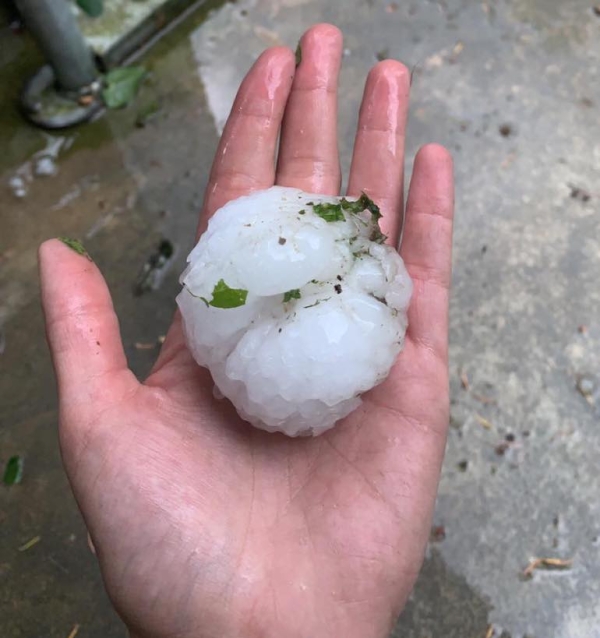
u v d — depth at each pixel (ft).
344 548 0.47
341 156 0.91
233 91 0.96
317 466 0.51
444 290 0.58
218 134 0.93
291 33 1.01
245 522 0.47
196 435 0.50
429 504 0.51
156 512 0.45
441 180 0.58
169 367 0.55
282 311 0.49
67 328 0.48
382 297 0.51
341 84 0.96
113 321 0.50
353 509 0.48
